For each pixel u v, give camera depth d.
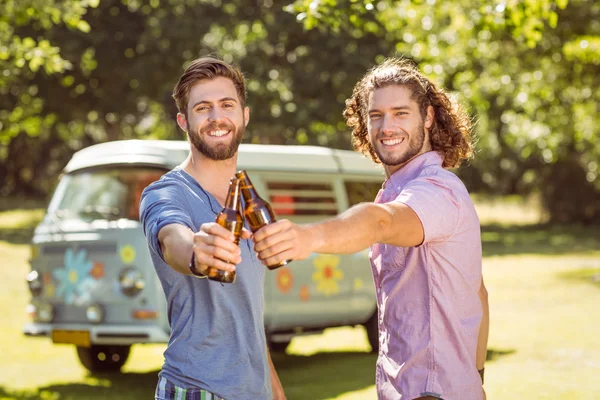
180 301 3.54
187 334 3.53
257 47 28.59
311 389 9.28
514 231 35.88
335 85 27.55
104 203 9.76
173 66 30.39
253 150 10.45
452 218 3.35
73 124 40.00
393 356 3.57
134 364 11.23
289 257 2.56
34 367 10.95
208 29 29.56
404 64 3.90
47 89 31.19
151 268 9.26
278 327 10.20
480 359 3.94
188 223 3.24
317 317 10.62
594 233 34.59
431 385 3.47
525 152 36.06
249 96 27.77
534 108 28.39
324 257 10.72
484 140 42.59
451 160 3.87
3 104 31.09
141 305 9.25
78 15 13.12
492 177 52.81
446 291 3.47
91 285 9.52
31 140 45.88
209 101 3.63
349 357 11.50
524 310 14.77
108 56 30.45
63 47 29.27
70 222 9.88
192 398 3.49
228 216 2.93
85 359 10.48
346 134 30.66
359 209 2.96
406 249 3.51
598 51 18.12
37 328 9.88
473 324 3.56
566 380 8.88
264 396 3.62
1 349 12.22
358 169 11.56
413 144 3.69
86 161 10.16
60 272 9.77
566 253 26.48
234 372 3.53
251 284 3.59
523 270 21.67
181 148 9.71
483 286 3.88
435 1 14.35
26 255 24.11
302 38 28.81
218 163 3.70
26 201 45.97
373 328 11.46
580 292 16.84
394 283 3.56
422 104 3.72
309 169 10.90
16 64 13.10
